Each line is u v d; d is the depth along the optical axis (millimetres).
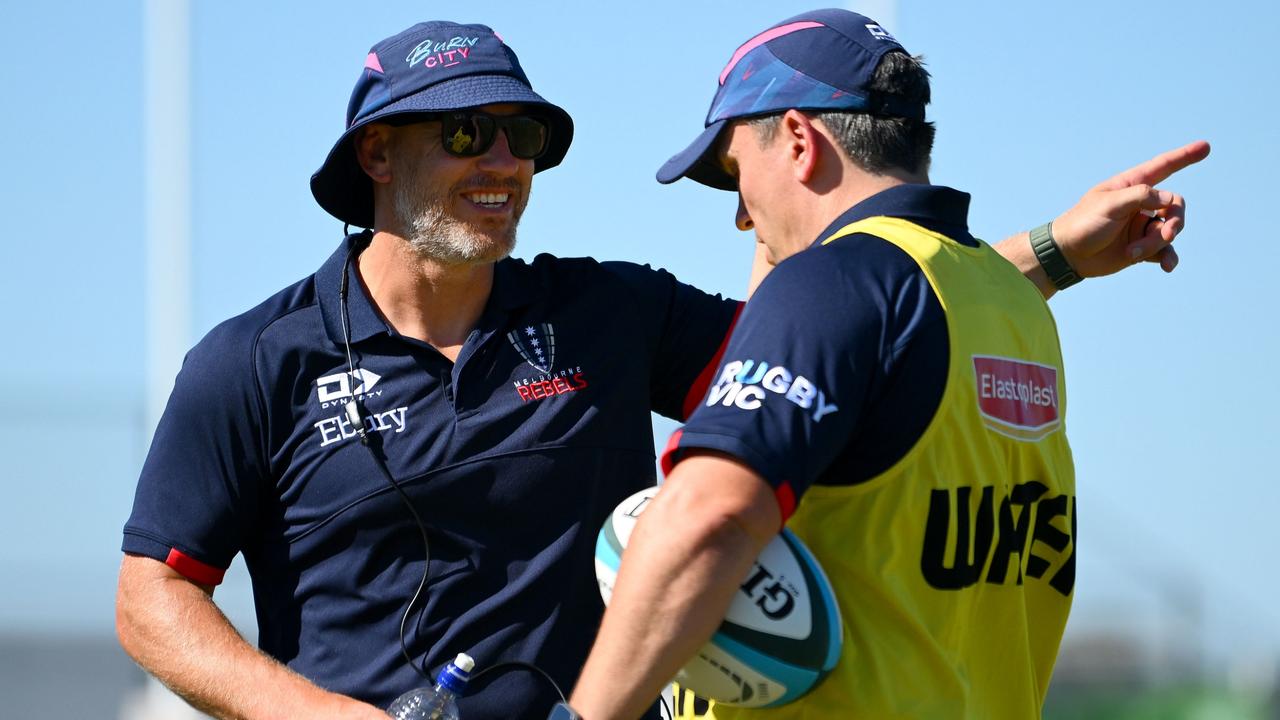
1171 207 12641
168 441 11742
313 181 12391
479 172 11719
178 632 11336
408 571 11539
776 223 10594
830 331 9117
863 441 9336
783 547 9281
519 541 11633
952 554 9547
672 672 8711
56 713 38594
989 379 9742
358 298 11922
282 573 11898
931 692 9484
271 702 10961
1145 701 34562
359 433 11555
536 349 12000
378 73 12055
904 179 10328
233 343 11781
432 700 10750
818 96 10258
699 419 8992
